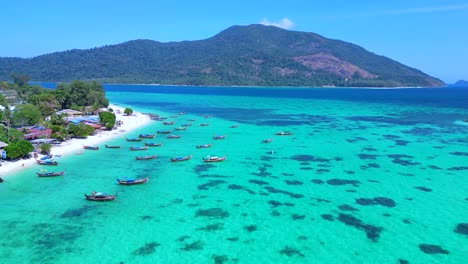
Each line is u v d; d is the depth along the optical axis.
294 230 42.56
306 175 63.28
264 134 103.81
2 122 96.94
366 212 47.44
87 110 135.88
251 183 59.00
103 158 74.12
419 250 38.25
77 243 39.38
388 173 64.19
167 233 41.78
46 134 87.81
